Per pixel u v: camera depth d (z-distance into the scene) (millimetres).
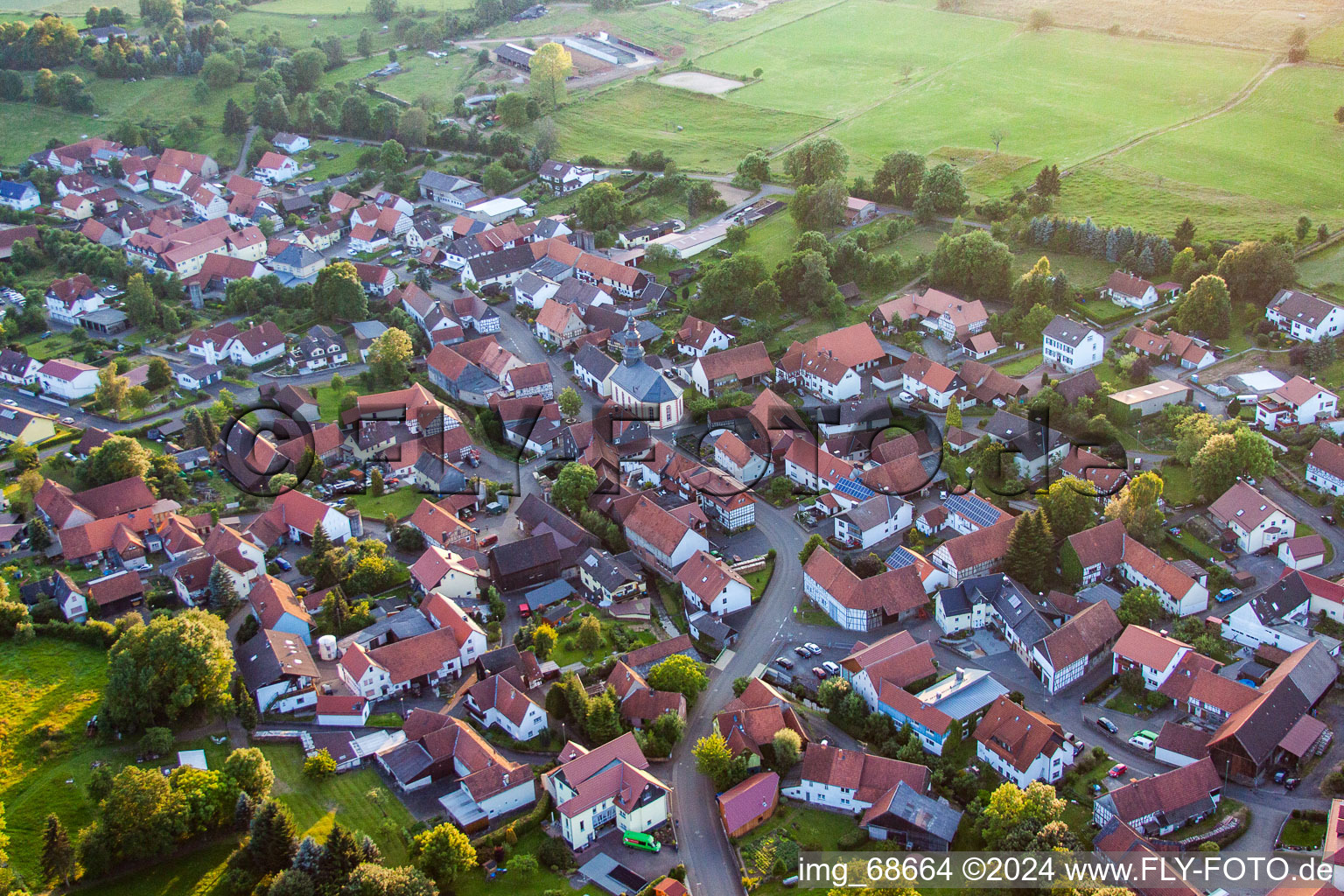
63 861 127062
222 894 129750
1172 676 160625
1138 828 137875
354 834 135125
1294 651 162750
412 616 176125
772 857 136250
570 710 158625
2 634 172250
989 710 154375
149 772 135875
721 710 161250
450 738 151500
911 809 138750
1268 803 142250
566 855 136625
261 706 159000
